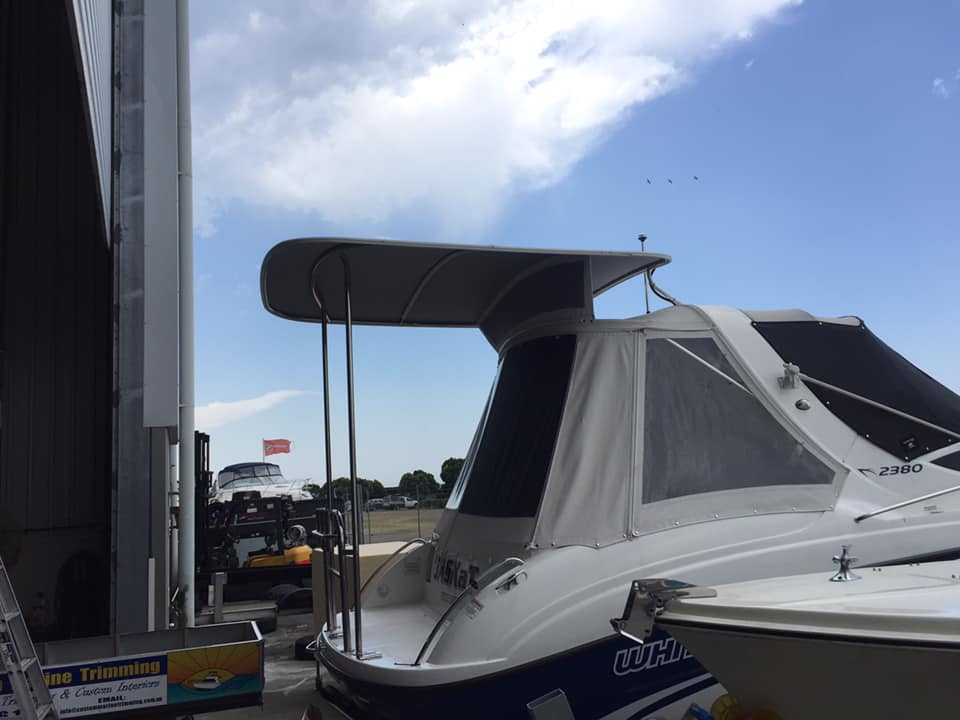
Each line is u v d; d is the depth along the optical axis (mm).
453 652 3666
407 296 5316
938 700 2646
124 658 4441
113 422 6422
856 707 2818
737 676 3035
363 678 3949
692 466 4246
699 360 4594
